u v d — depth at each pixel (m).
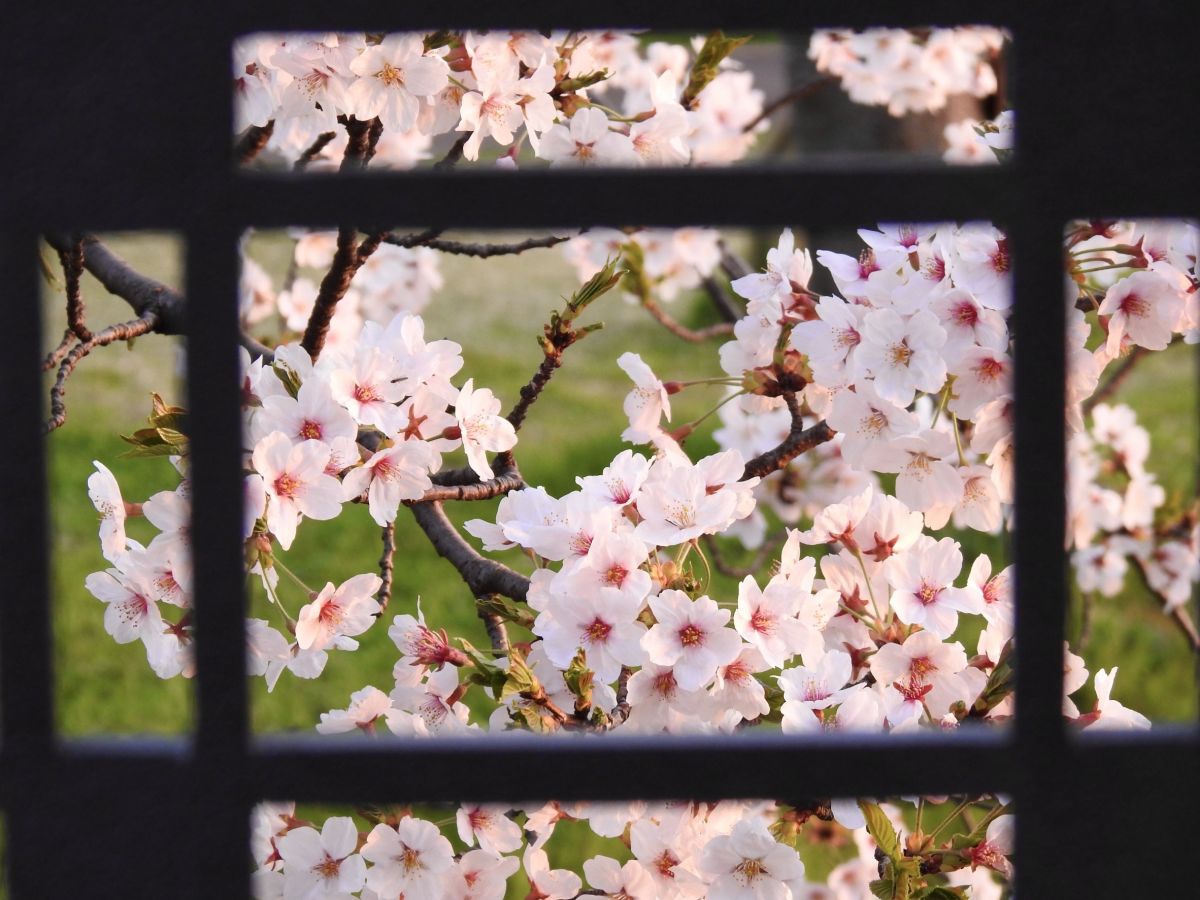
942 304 1.56
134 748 0.70
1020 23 0.68
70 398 5.85
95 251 2.14
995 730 0.73
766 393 1.85
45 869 0.69
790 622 1.52
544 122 1.86
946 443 1.59
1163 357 6.48
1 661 0.69
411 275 3.05
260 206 0.68
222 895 0.70
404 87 1.76
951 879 1.64
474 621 4.47
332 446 1.53
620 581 1.47
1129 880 0.71
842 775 0.71
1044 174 0.69
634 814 1.53
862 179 0.68
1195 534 3.03
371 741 0.71
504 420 1.67
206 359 0.68
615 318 7.33
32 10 0.67
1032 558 0.70
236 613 0.69
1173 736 0.71
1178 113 0.68
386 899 1.53
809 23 0.67
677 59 2.86
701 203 0.67
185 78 0.68
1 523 0.68
